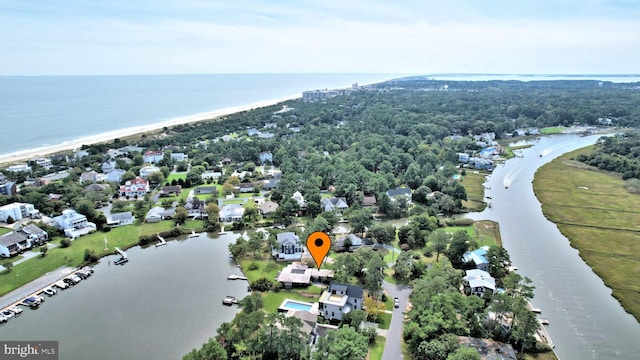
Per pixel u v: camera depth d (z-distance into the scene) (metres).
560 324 84.62
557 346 77.50
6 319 84.19
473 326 75.44
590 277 105.50
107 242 122.12
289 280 96.94
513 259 114.88
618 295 96.12
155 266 109.75
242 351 70.94
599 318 87.25
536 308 90.19
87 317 85.75
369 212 133.62
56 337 79.12
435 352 67.38
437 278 81.81
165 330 81.19
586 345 78.06
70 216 129.00
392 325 81.44
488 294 87.25
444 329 72.75
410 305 88.38
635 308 90.94
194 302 91.38
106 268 108.81
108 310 88.25
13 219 131.25
